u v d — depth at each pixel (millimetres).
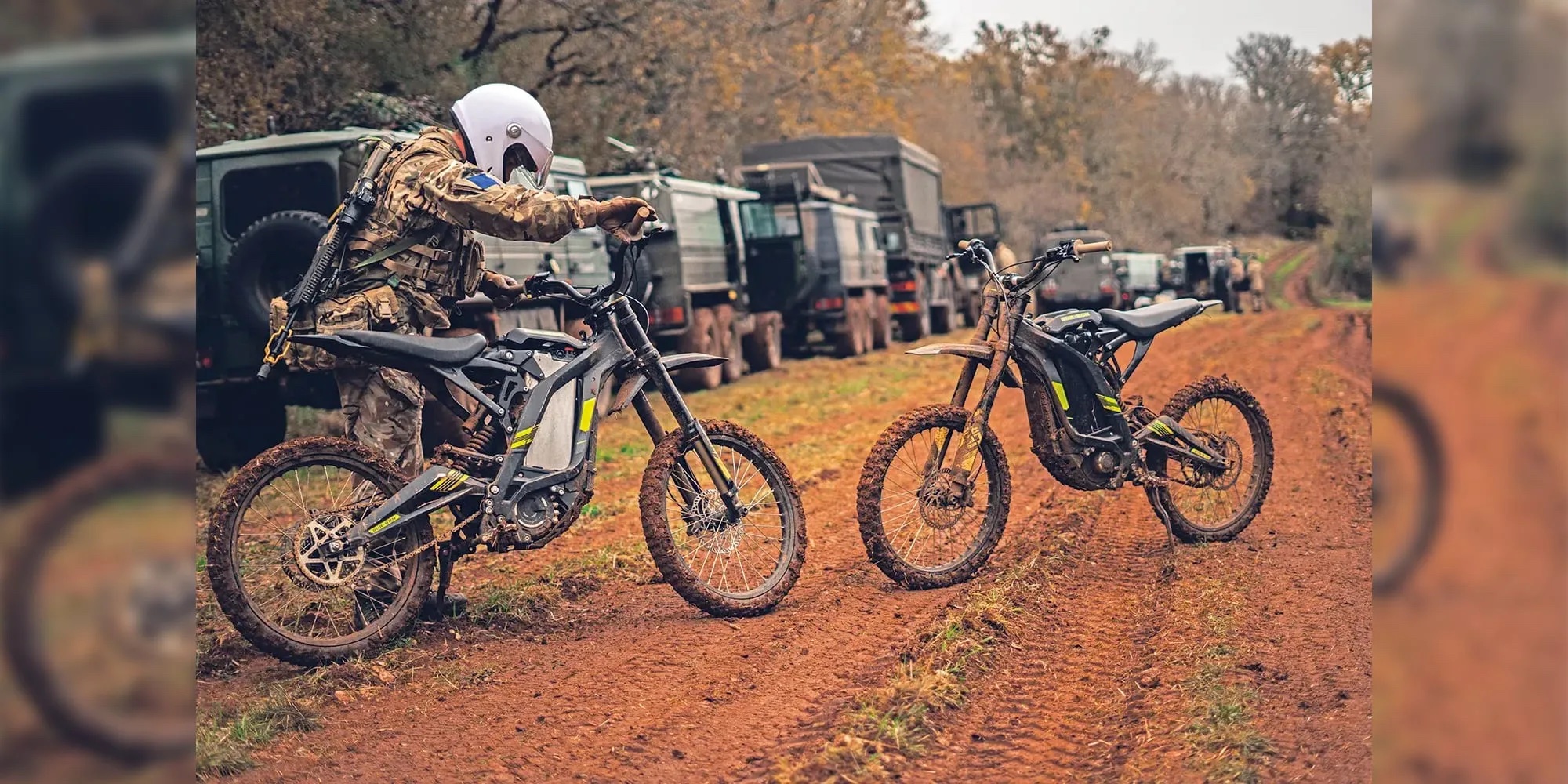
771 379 19938
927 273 30609
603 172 22781
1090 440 6254
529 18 22047
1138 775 3533
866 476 5949
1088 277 37875
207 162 11273
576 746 3957
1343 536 6859
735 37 30734
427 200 5016
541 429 5184
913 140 50281
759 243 21484
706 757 3840
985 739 3953
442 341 5027
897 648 5004
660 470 5484
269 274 10531
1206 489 7180
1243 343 23781
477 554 7125
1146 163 92250
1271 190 103375
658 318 17188
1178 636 5008
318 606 5258
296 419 14508
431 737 4074
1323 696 4148
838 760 3664
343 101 16297
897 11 46438
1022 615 5391
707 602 5488
